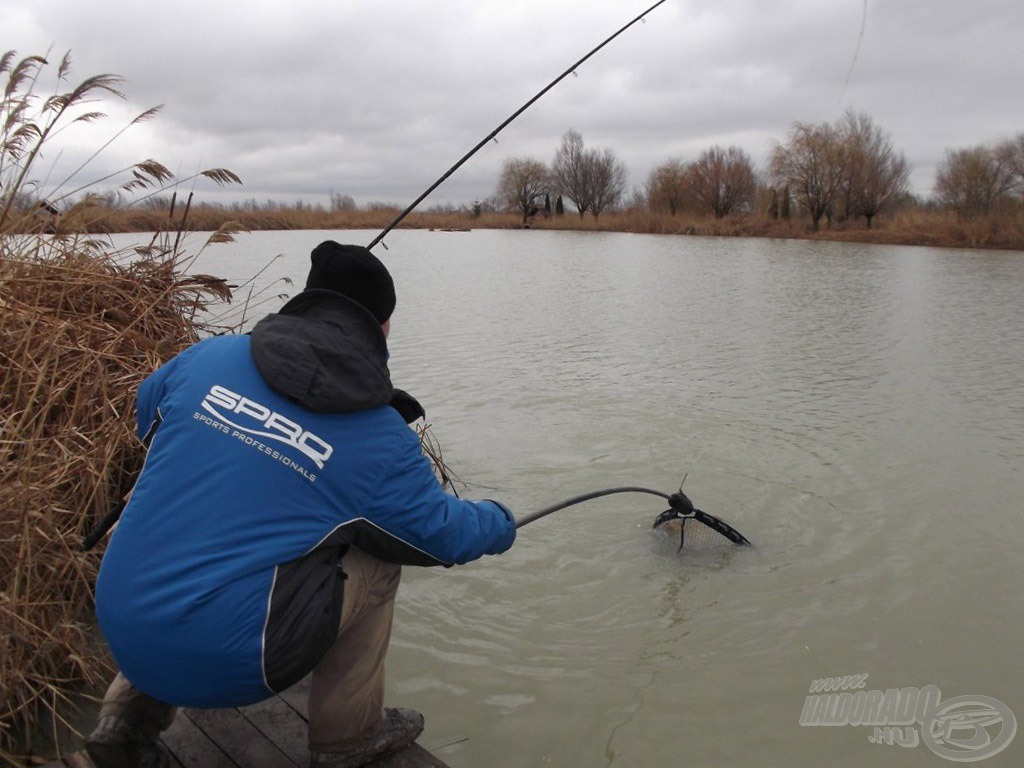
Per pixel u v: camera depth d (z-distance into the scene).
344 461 2.06
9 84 3.72
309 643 2.02
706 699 3.60
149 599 1.94
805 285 20.47
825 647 4.00
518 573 4.71
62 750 2.86
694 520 5.04
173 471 2.04
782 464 6.44
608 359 10.52
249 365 2.15
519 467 6.36
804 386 9.02
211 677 1.96
